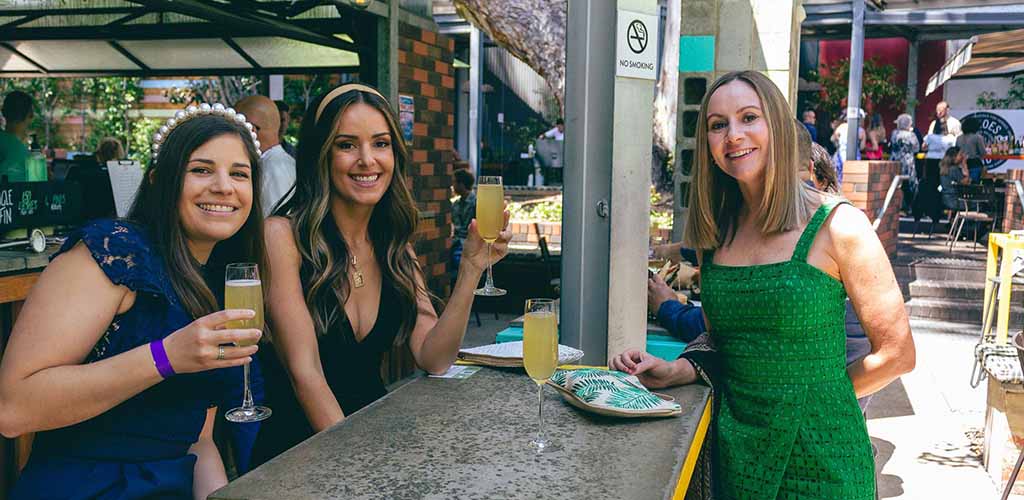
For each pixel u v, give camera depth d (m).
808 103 18.58
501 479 1.72
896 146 14.80
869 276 2.33
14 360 1.80
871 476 2.41
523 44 8.55
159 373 1.77
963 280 10.20
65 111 18.25
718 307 2.47
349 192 2.53
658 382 2.47
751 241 2.48
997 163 14.55
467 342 8.02
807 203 2.44
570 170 3.40
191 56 8.26
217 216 2.05
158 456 2.00
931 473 5.18
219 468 2.23
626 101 3.38
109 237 1.91
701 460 2.51
